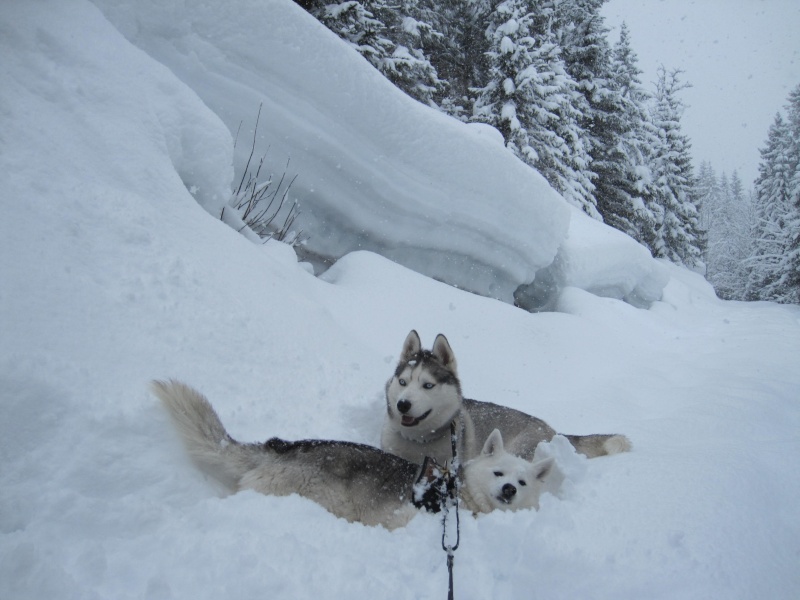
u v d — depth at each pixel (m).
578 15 26.58
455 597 2.47
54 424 2.94
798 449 4.43
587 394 6.96
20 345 3.23
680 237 34.53
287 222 8.91
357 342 5.86
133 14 7.09
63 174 4.55
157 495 2.96
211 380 3.95
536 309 14.50
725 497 3.34
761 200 44.25
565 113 22.77
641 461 3.99
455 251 11.33
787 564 2.85
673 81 36.75
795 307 27.61
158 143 5.66
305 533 2.81
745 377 8.18
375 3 16.59
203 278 4.65
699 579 2.57
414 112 9.72
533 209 11.82
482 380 6.84
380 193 9.79
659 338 11.94
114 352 3.60
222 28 7.74
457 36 23.30
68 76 5.35
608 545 2.84
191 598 2.23
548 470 3.74
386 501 3.28
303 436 4.02
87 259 4.08
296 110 8.55
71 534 2.54
